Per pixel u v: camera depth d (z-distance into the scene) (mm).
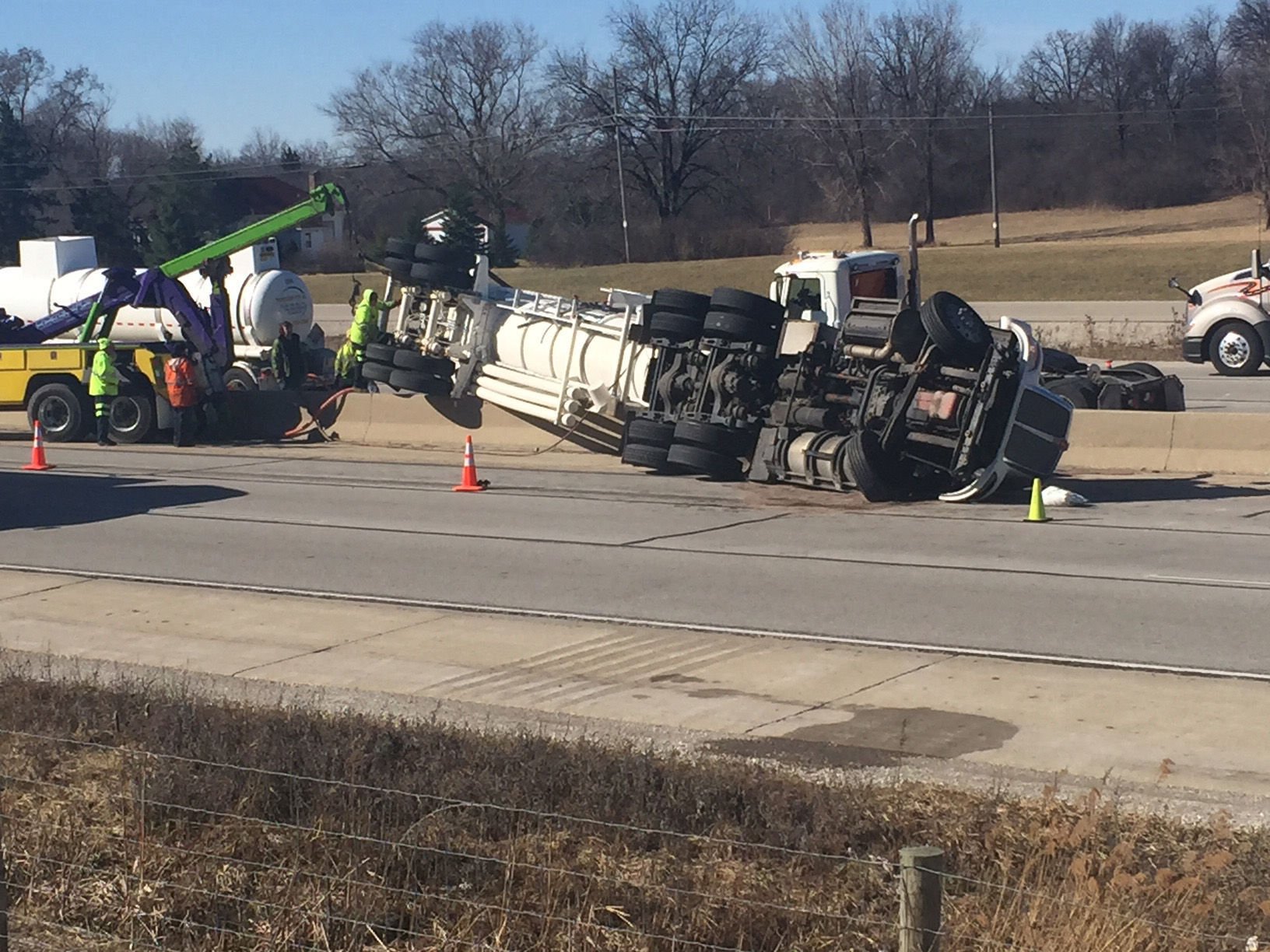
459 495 18281
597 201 93062
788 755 7980
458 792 6781
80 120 104250
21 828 6574
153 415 24641
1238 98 89688
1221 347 30797
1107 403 20812
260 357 29859
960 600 11859
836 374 17656
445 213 80562
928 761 7863
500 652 10547
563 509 17047
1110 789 7234
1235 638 10453
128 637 11219
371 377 23094
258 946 5516
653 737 8320
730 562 13633
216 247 26125
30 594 12836
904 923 3990
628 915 5574
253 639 11062
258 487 19375
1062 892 5164
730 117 92875
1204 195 98750
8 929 5430
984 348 16328
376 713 8727
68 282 30656
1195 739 8195
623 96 92938
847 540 14672
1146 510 16047
